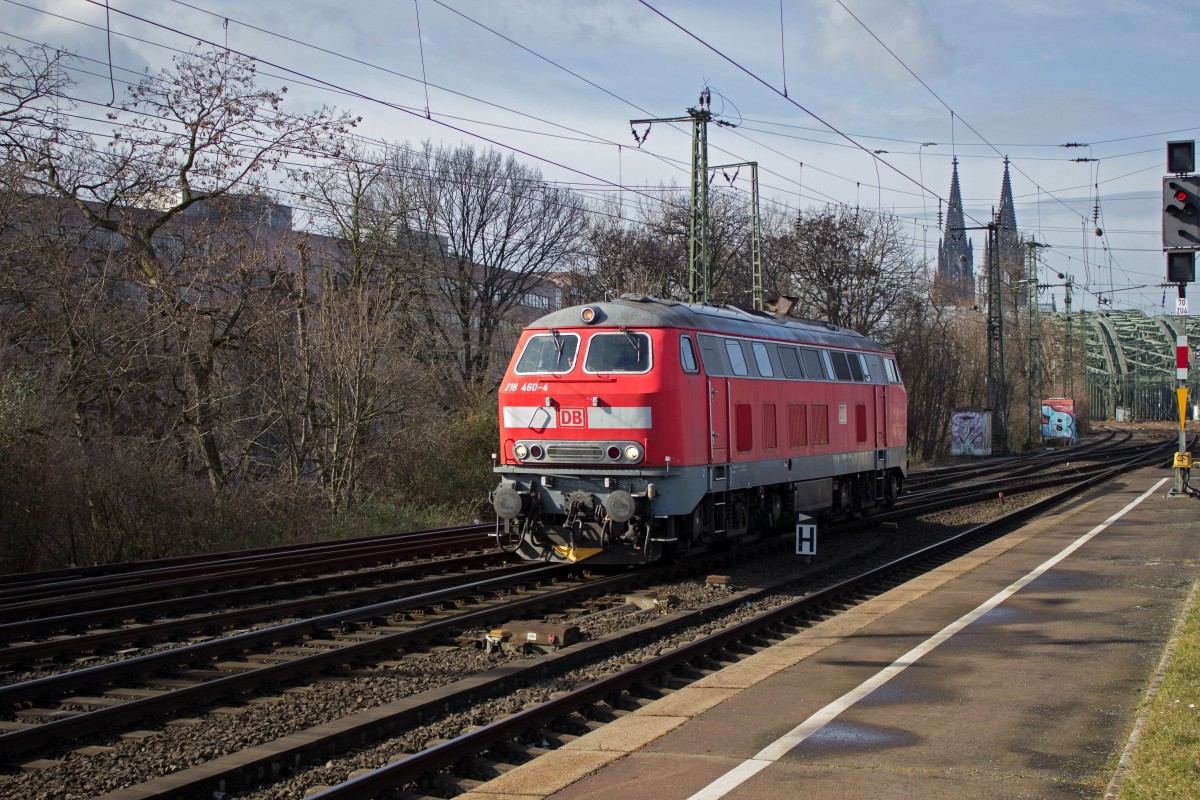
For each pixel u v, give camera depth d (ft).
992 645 32.40
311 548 60.03
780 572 53.06
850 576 52.85
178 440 75.51
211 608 42.09
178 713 27.22
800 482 61.21
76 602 40.88
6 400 55.98
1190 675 26.43
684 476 48.32
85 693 29.07
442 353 118.83
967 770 21.08
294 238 85.92
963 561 51.37
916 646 32.58
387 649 34.30
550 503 49.65
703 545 52.26
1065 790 19.85
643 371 48.19
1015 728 23.82
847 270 169.68
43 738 24.39
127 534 61.98
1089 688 27.07
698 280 113.70
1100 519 68.13
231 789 22.02
